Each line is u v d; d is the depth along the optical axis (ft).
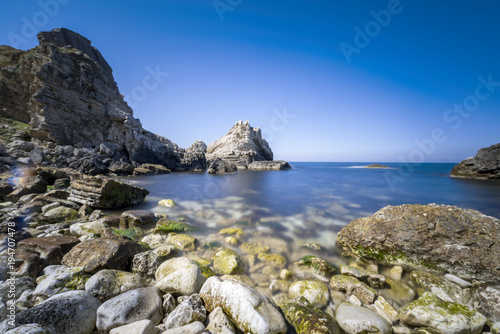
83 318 12.97
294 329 14.10
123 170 114.21
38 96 106.11
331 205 52.42
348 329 14.46
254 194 67.36
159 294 15.88
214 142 247.09
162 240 28.02
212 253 25.34
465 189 79.56
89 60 140.05
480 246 20.40
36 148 93.09
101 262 18.56
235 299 14.07
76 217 35.09
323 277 21.22
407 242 22.85
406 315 15.39
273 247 27.84
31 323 11.50
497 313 15.17
